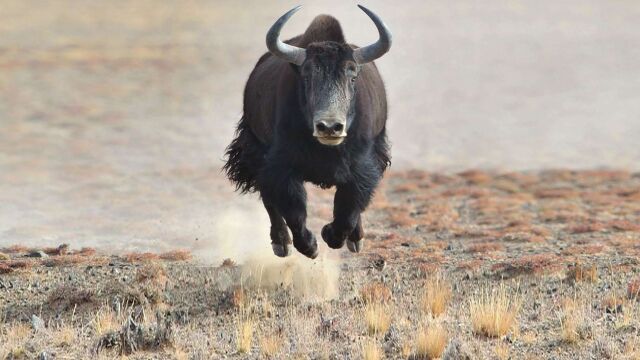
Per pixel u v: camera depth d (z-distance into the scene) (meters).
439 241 68.69
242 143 53.84
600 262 56.53
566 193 96.00
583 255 59.75
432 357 39.78
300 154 46.75
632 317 44.22
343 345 41.56
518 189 102.62
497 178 111.38
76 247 69.25
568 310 44.38
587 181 108.44
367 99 47.34
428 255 61.16
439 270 55.16
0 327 45.50
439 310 46.09
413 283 52.59
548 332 42.78
